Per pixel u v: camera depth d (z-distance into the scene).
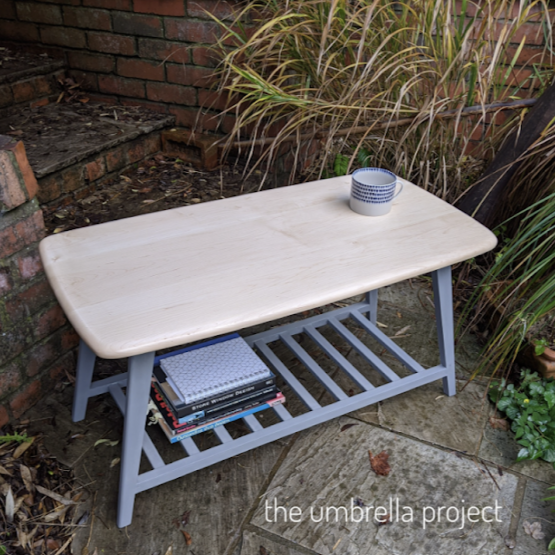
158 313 1.19
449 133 2.29
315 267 1.36
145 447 1.50
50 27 2.84
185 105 2.78
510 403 1.78
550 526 1.47
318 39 2.25
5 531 1.38
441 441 1.71
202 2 2.49
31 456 1.59
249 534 1.43
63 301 1.22
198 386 1.56
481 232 1.54
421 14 2.09
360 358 2.03
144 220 1.55
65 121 2.68
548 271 1.98
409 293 2.37
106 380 1.73
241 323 1.18
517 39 2.57
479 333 2.13
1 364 1.59
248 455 1.65
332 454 1.66
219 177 2.71
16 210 1.52
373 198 1.57
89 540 1.40
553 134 2.00
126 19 2.66
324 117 2.23
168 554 1.38
